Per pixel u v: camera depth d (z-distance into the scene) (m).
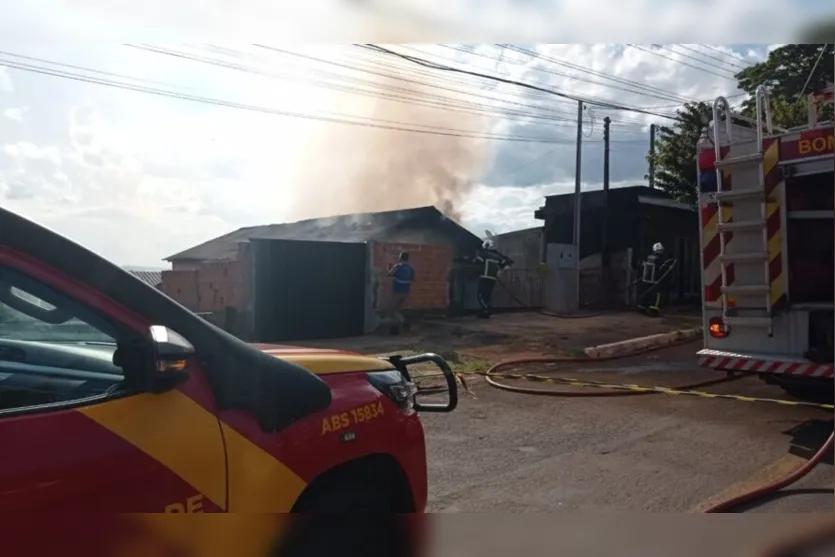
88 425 2.04
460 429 7.00
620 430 6.95
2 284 2.10
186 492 2.20
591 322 16.59
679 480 5.46
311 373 2.75
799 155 6.75
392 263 15.03
